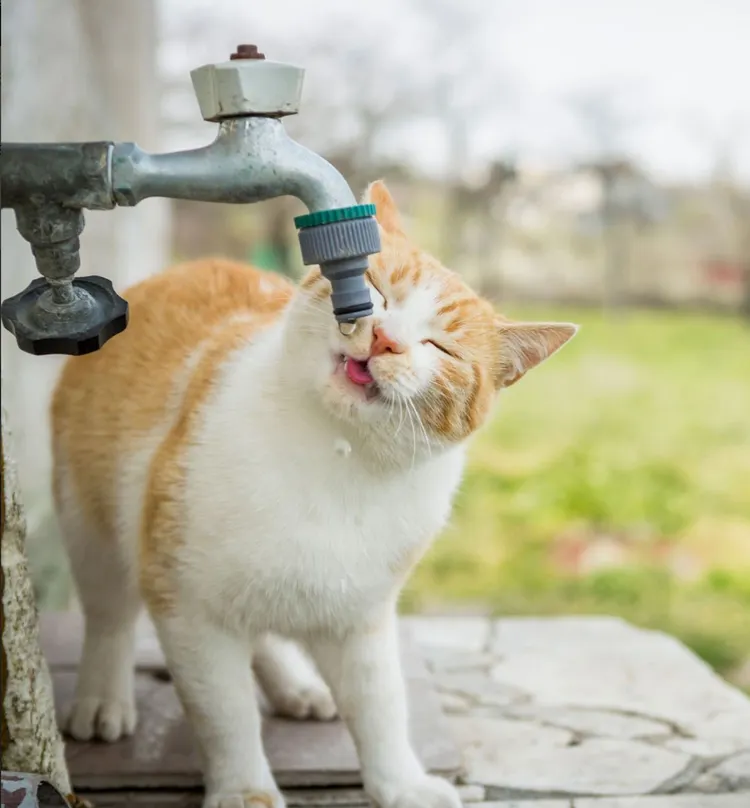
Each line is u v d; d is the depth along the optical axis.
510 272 11.59
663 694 2.31
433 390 1.59
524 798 1.85
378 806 1.74
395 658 1.76
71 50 3.54
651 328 10.85
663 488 5.90
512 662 2.50
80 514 1.98
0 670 1.38
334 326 1.55
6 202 1.25
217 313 1.94
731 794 1.87
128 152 1.24
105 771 1.85
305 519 1.59
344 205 1.30
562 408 7.82
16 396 2.94
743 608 4.30
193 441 1.65
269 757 1.91
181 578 1.64
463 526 5.27
